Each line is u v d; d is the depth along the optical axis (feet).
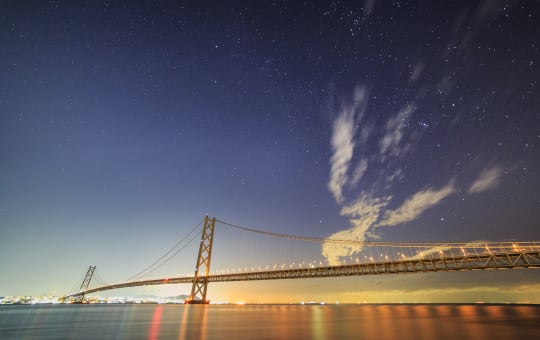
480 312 190.49
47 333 77.41
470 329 80.43
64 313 184.55
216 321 107.04
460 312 191.62
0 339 67.92
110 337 67.72
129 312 192.75
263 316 135.85
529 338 62.95
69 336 70.79
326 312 193.57
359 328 83.30
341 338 63.00
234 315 142.10
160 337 65.92
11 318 136.77
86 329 85.51
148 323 101.81
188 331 76.18
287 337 64.34
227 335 67.92
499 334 69.56
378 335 67.87
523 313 173.88
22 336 72.02
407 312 194.80
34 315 162.61
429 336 66.28
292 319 117.70
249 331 75.31
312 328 82.84
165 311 191.11
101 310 232.53
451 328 83.25
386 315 155.02
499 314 162.61
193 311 185.88
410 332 73.51
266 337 64.39
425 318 127.24
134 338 65.46
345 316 143.23
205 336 66.59
